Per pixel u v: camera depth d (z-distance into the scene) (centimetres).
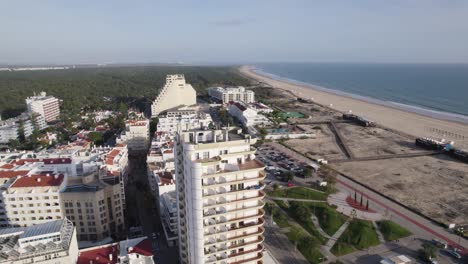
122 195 15762
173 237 13262
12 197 13300
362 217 15500
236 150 9831
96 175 14875
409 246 13300
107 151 19425
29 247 10100
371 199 17512
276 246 13325
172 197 14088
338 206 16638
